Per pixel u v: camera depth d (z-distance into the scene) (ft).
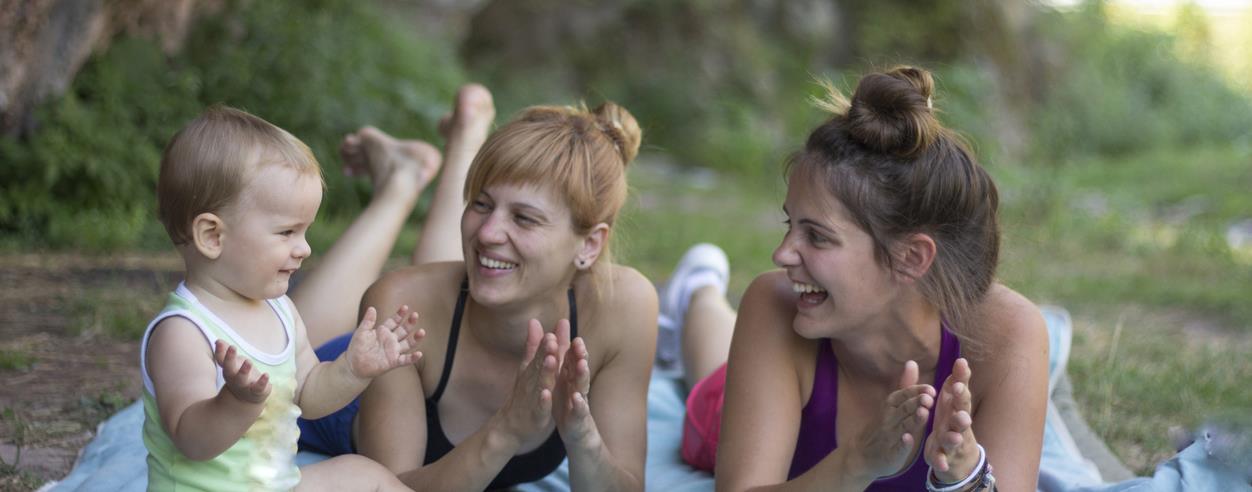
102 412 16.28
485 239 11.53
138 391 17.35
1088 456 16.01
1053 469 14.52
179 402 9.80
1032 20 80.18
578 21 67.87
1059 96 80.74
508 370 12.93
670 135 64.90
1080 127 81.35
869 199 10.59
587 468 11.67
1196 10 111.55
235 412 9.33
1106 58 92.12
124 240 28.76
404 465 12.39
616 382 13.03
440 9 70.03
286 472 10.64
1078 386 20.04
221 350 9.26
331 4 40.27
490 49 67.67
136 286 24.45
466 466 11.44
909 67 11.14
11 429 15.38
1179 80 96.07
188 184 10.18
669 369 19.69
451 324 12.82
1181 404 19.16
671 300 19.26
